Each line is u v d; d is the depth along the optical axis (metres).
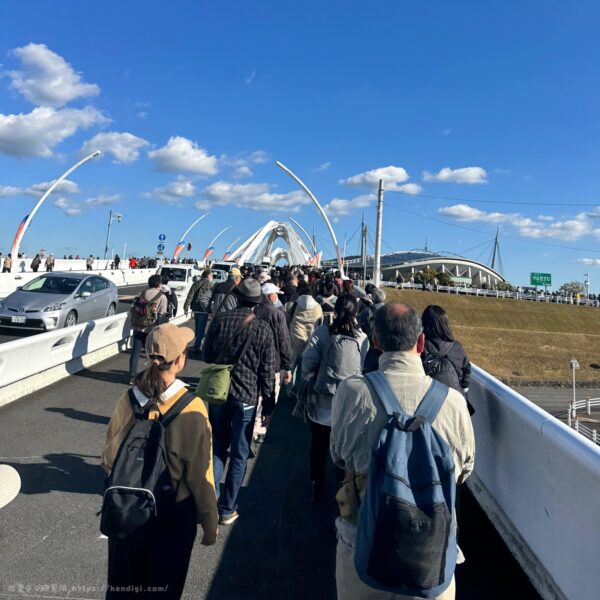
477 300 64.00
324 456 4.22
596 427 29.02
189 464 2.11
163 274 21.92
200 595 2.95
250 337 3.99
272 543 3.58
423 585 1.65
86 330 9.06
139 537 1.96
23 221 26.94
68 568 3.14
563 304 67.94
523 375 43.16
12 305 12.12
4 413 6.23
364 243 64.69
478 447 4.09
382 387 2.03
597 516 2.26
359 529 1.79
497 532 3.53
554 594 2.62
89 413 6.43
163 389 2.17
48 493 4.16
